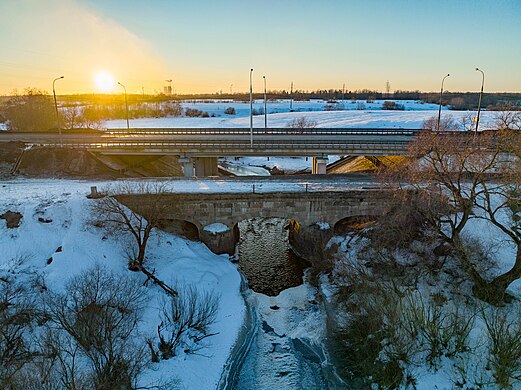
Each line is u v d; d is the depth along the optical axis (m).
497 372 25.52
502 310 32.03
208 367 29.84
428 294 35.25
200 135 79.94
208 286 38.91
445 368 28.27
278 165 93.19
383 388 28.14
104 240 39.34
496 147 32.22
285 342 34.34
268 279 43.94
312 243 46.69
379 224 42.62
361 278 37.03
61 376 21.72
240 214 46.12
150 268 38.75
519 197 31.03
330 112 149.38
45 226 39.06
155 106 199.38
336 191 45.38
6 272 33.62
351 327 32.66
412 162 38.84
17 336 26.20
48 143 62.88
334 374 30.38
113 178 51.88
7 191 45.28
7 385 20.62
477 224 40.59
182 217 45.19
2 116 124.44
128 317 29.61
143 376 26.77
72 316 27.83
